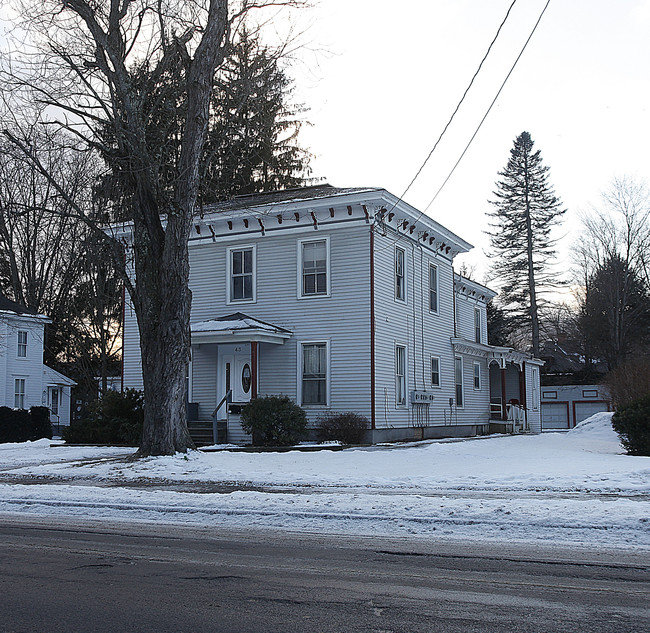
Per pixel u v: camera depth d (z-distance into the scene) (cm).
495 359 3525
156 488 1412
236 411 2488
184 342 1845
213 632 502
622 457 1880
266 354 2583
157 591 623
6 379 3828
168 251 1817
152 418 1822
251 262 2659
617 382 2644
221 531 961
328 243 2525
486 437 2977
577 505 1000
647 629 508
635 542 836
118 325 4138
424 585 643
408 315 2722
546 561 746
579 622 525
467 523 943
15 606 575
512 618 536
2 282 4481
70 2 1733
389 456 1888
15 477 1658
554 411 5125
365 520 995
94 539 905
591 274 5938
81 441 2619
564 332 6519
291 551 812
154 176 1838
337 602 584
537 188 6625
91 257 2758
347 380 2445
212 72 1848
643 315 5700
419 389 2764
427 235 2941
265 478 1466
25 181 3650
